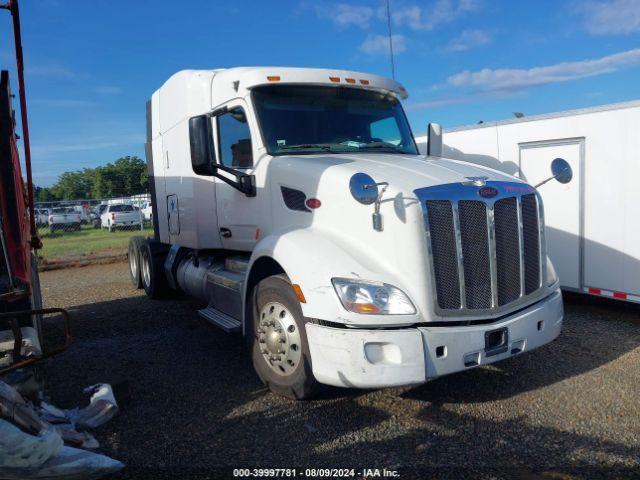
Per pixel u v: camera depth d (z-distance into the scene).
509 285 4.23
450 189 4.07
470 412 4.18
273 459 3.53
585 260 7.08
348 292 3.79
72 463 2.91
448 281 4.00
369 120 5.73
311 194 4.58
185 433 3.92
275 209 5.00
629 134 6.51
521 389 4.59
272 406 4.35
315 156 5.13
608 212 6.78
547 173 7.39
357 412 4.21
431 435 3.83
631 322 6.57
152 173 7.99
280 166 4.91
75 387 4.89
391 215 3.99
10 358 3.34
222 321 5.32
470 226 4.07
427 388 4.65
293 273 4.09
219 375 5.09
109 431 3.96
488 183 4.27
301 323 4.16
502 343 4.11
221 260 6.39
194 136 5.04
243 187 5.28
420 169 4.50
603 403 4.27
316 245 4.18
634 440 3.69
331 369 3.84
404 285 3.93
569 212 7.19
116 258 14.73
